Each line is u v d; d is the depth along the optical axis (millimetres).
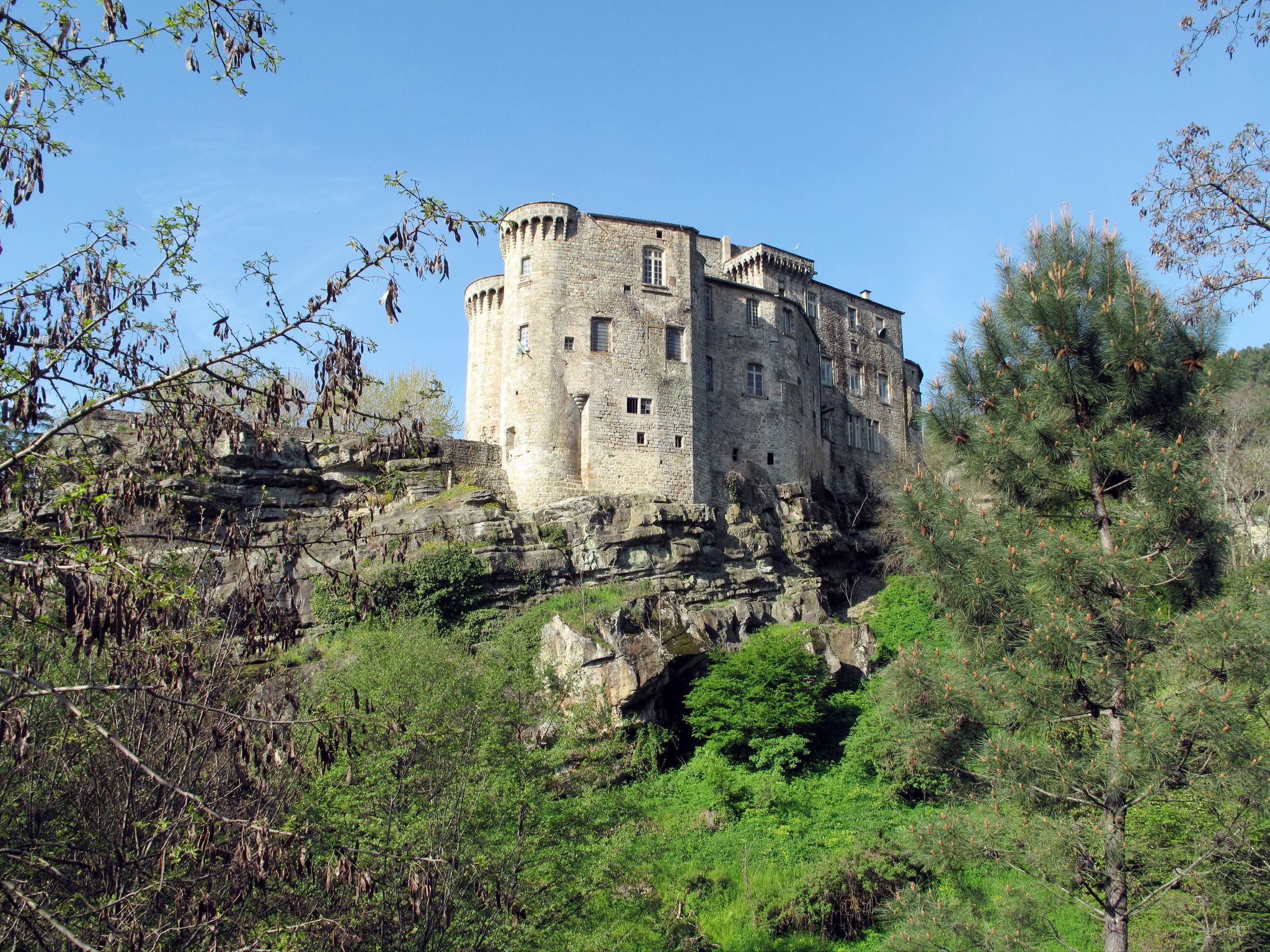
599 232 56500
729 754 39906
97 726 10469
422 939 18344
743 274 71688
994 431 19781
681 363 56312
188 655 11914
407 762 22375
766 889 30969
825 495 65750
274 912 15656
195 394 12562
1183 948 19391
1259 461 41969
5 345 11234
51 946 12039
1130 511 18438
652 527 50594
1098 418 19062
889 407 77438
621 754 37688
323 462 48750
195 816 10953
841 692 43406
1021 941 16953
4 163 10938
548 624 42438
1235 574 17844
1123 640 17391
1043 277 19922
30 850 12969
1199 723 15375
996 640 18156
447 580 43875
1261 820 17078
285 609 13516
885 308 79562
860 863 31219
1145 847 18203
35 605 11312
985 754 17359
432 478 52000
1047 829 16844
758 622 49219
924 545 18766
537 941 21000
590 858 23156
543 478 52344
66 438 13578
